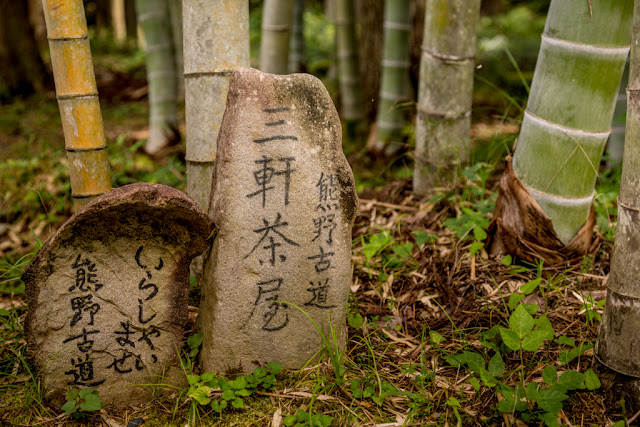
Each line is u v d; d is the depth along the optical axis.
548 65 2.99
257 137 2.41
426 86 4.11
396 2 5.71
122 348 2.48
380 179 5.53
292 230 2.51
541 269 3.13
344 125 7.40
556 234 3.17
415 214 4.03
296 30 8.20
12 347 2.83
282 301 2.56
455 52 3.96
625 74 4.25
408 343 2.87
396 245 3.62
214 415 2.43
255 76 2.40
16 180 5.17
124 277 2.42
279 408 2.44
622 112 4.32
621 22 2.77
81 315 2.39
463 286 3.19
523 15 11.19
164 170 5.36
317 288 2.60
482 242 3.47
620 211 2.22
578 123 2.96
